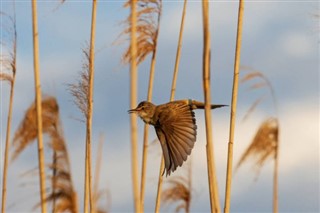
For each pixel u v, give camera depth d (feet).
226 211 44.34
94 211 48.14
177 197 49.47
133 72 37.86
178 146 41.86
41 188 44.34
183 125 42.42
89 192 49.96
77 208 44.19
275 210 44.65
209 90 40.09
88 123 50.06
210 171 40.93
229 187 44.45
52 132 45.14
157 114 43.29
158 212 50.67
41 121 45.70
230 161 44.68
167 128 42.45
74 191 44.37
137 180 37.76
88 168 50.44
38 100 46.34
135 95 37.78
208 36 39.65
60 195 44.01
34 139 46.19
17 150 46.14
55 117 45.73
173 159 41.70
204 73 39.96
